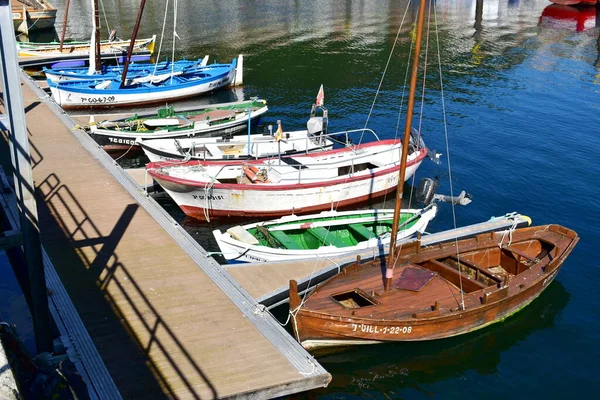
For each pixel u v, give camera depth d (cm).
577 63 4706
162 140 2823
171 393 1160
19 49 4488
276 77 4341
